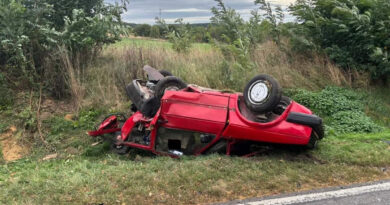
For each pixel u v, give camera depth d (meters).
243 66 10.12
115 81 9.70
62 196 4.46
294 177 5.13
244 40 11.39
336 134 7.54
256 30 12.48
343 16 10.43
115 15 10.62
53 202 4.31
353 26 10.19
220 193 4.62
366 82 10.23
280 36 12.29
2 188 4.88
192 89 6.46
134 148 7.12
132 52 10.59
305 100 9.13
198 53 12.09
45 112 8.62
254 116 6.15
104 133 7.55
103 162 6.35
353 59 10.56
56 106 8.91
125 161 6.32
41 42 9.85
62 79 9.26
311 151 6.29
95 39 10.31
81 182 4.84
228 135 5.95
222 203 4.39
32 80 9.16
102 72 9.89
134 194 4.51
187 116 6.15
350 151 6.33
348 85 10.14
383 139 7.18
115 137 7.55
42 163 6.63
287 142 5.75
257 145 6.29
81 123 8.28
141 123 6.91
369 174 5.40
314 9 11.44
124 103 9.09
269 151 6.27
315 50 11.12
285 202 4.41
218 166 5.41
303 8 11.40
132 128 6.99
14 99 8.84
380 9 9.88
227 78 10.12
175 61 10.78
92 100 9.02
